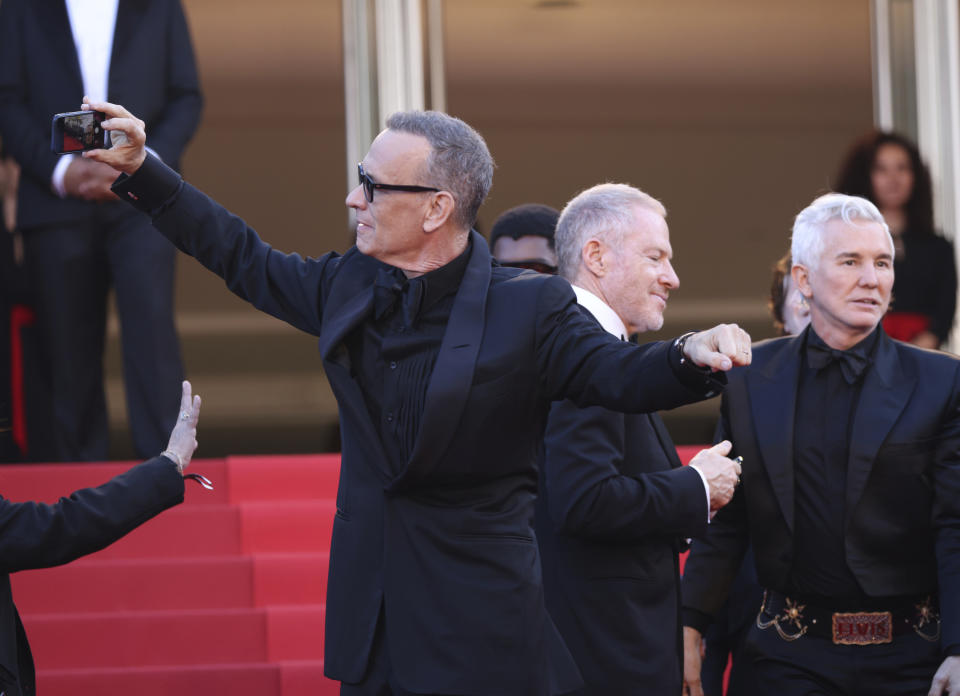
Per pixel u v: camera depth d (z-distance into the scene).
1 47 20.75
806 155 46.00
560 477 11.74
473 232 10.39
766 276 45.84
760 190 45.75
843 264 12.87
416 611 9.62
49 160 20.38
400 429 9.79
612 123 44.81
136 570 18.45
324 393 41.84
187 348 41.31
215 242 10.80
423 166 9.95
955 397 12.64
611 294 12.54
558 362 9.73
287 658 17.98
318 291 10.65
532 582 9.81
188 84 21.08
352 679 9.77
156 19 20.88
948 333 22.72
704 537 12.78
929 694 12.31
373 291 10.05
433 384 9.55
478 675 9.48
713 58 45.19
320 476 20.72
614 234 12.50
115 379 38.03
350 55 29.19
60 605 18.17
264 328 41.75
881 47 30.27
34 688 10.75
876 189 22.91
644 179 45.25
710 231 45.66
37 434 23.47
